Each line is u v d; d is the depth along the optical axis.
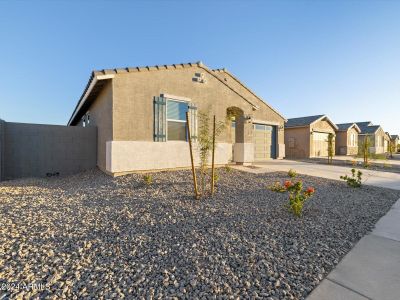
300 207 4.46
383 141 32.88
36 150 9.03
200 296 2.27
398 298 2.22
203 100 9.73
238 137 11.38
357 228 4.02
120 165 7.61
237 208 4.82
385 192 6.91
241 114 11.22
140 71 8.02
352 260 2.96
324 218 4.43
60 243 3.25
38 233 3.50
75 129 9.73
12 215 4.20
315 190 6.75
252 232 3.74
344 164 15.01
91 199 5.30
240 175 8.47
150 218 4.21
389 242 3.50
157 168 8.38
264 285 2.45
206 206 4.89
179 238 3.50
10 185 7.00
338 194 6.38
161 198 5.34
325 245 3.33
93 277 2.55
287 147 22.02
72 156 9.67
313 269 2.73
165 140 8.57
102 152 8.95
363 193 6.66
